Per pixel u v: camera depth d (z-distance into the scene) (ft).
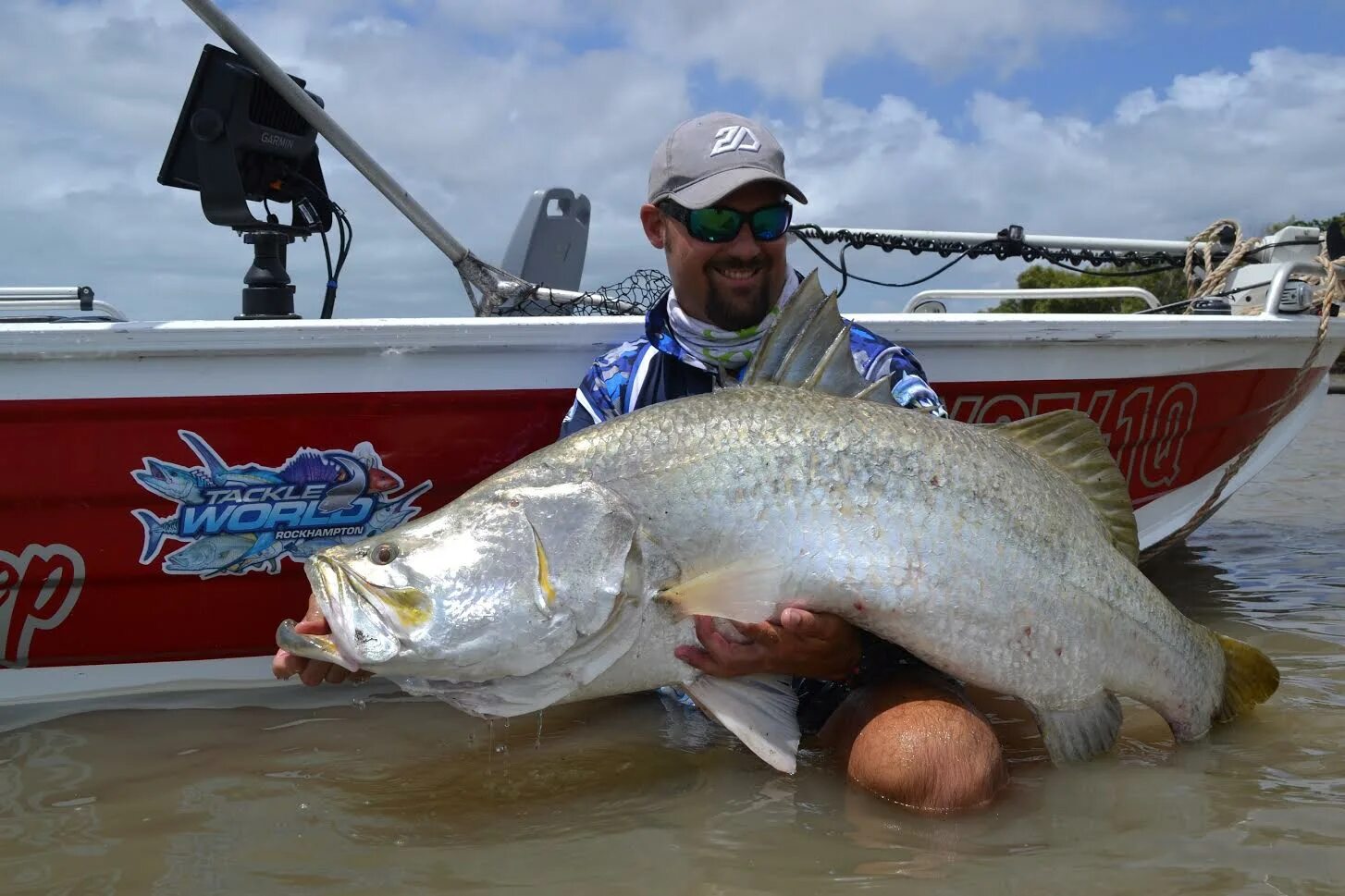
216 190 13.06
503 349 11.75
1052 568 9.32
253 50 12.86
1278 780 9.26
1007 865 7.68
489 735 10.84
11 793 9.40
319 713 11.68
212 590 11.83
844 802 8.94
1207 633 10.37
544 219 19.80
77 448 11.01
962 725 8.99
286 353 11.16
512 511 8.67
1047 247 20.20
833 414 9.12
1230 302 16.81
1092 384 13.83
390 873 7.77
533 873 7.73
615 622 8.83
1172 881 7.39
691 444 8.96
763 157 11.13
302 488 11.64
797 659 9.15
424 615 8.41
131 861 8.02
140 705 11.99
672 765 9.96
